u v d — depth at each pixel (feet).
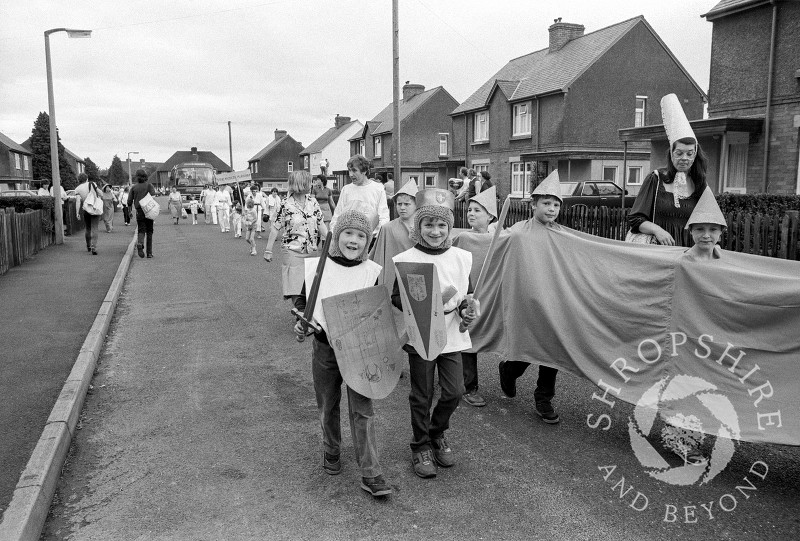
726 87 61.00
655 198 16.16
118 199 135.03
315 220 24.32
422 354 12.09
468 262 13.43
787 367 11.78
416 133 162.61
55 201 54.54
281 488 12.46
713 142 60.85
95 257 46.03
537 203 15.55
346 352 11.94
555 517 11.28
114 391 18.03
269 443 14.56
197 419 15.97
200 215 123.44
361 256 12.54
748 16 58.23
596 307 14.40
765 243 27.17
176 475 13.01
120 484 12.64
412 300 12.13
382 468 13.34
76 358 19.89
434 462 13.39
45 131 246.88
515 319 15.53
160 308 29.14
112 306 28.17
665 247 14.17
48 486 11.97
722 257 13.46
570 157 96.58
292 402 17.17
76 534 10.87
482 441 14.55
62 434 13.98
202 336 24.08
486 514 11.44
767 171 56.70
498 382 18.74
